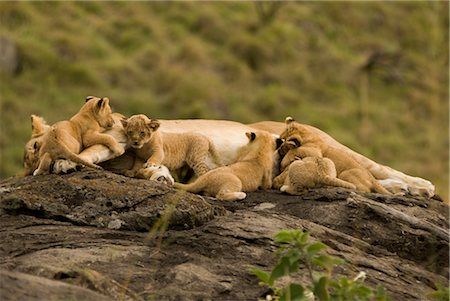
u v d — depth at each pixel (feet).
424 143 140.56
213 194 43.37
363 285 34.19
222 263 36.40
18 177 43.16
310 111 145.38
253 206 42.83
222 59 153.89
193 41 156.25
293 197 43.80
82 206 39.60
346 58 164.76
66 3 160.45
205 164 47.50
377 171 50.08
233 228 38.65
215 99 142.41
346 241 40.19
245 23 166.61
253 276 35.47
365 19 178.29
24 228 38.83
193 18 165.37
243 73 151.12
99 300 30.99
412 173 131.85
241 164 44.24
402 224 42.09
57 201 39.86
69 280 33.50
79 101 136.15
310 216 42.01
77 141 43.52
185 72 147.84
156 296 33.63
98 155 43.50
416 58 169.89
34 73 138.31
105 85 141.90
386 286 37.35
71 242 37.27
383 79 161.48
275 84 152.46
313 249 31.73
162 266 35.91
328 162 44.57
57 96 135.74
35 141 44.62
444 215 45.16
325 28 172.76
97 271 34.88
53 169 41.88
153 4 168.96
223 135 50.01
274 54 158.40
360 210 42.19
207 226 38.83
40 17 153.99
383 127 145.59
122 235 38.29
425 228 42.09
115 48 155.53
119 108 138.00
